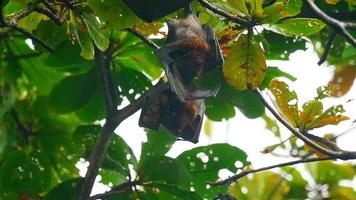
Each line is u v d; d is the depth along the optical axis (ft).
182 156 18.39
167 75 16.75
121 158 18.25
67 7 17.22
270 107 17.03
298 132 16.97
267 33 18.40
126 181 18.30
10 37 19.67
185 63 16.94
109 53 18.57
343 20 18.24
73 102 18.92
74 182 18.15
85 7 17.20
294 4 17.03
